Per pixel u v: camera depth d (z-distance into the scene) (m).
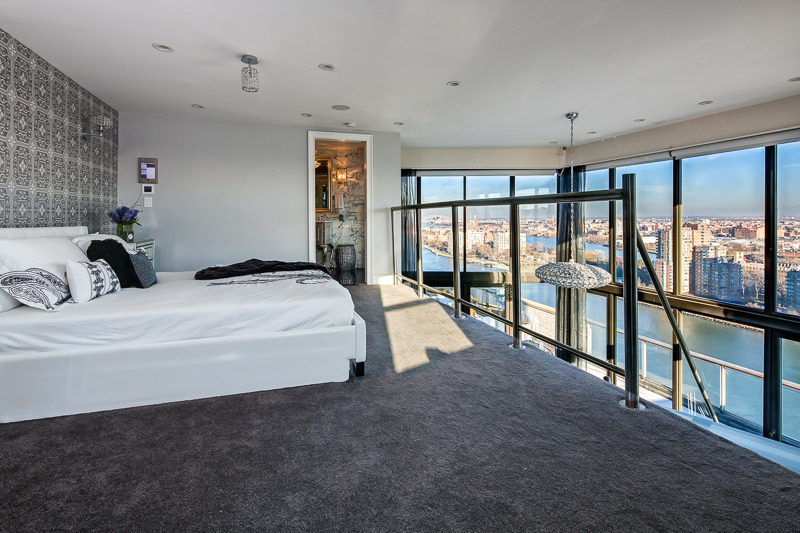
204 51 3.18
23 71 3.07
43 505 1.36
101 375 2.06
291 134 5.61
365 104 4.62
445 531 1.24
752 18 2.68
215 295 2.57
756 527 1.23
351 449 1.71
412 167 7.55
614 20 2.70
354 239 7.95
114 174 4.86
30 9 2.55
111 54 3.24
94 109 4.28
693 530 1.22
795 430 4.66
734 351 5.15
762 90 4.16
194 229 5.26
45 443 1.76
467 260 8.11
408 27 2.80
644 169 6.25
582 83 3.94
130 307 2.23
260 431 1.87
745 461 1.60
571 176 7.38
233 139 5.37
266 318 2.36
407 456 1.66
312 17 2.66
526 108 4.80
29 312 2.13
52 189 3.48
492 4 2.50
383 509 1.34
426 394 2.27
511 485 1.46
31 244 2.43
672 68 3.56
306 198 5.69
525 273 8.12
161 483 1.48
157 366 2.14
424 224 7.96
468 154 7.62
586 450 1.69
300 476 1.52
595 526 1.25
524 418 1.98
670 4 2.50
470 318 4.10
